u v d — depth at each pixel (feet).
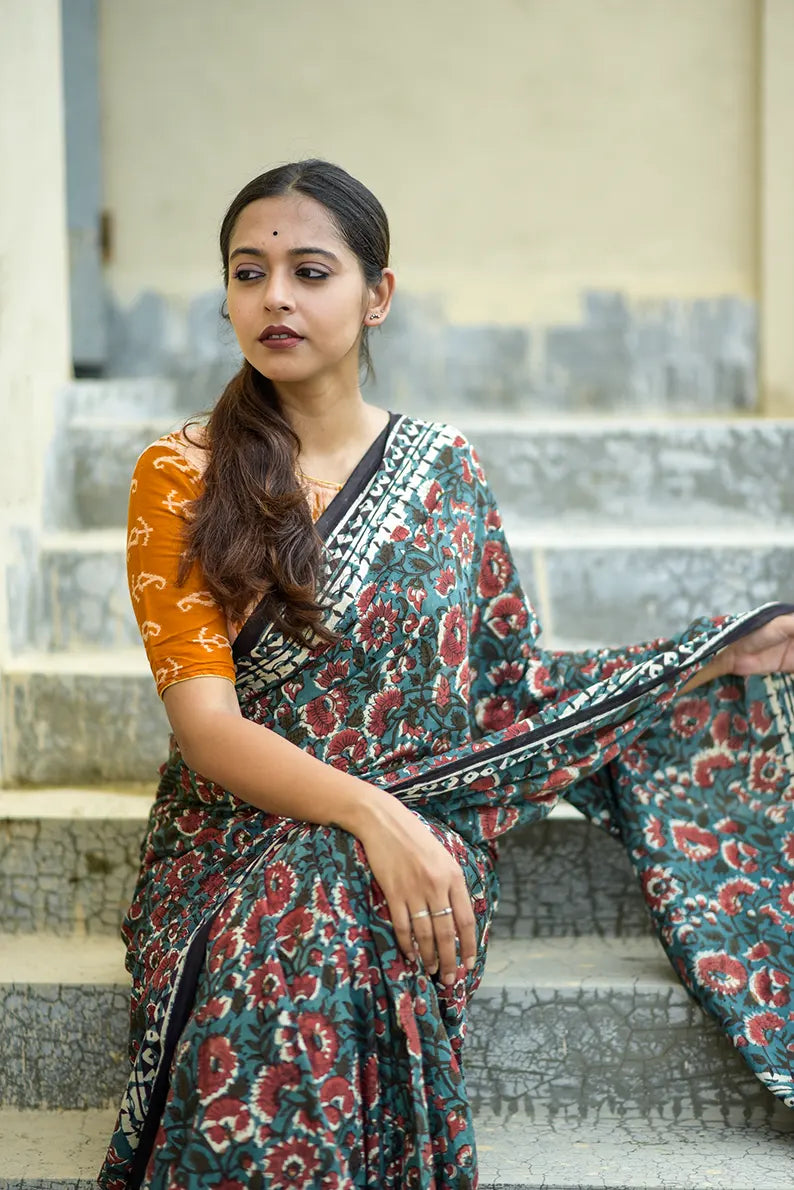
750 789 8.73
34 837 9.41
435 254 17.10
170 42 16.90
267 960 6.57
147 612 7.34
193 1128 6.40
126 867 9.38
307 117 16.99
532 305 17.06
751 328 16.89
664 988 8.32
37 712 10.60
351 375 7.88
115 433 12.94
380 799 6.89
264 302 7.41
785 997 8.11
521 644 8.64
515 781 7.90
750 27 16.65
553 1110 8.36
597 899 9.34
